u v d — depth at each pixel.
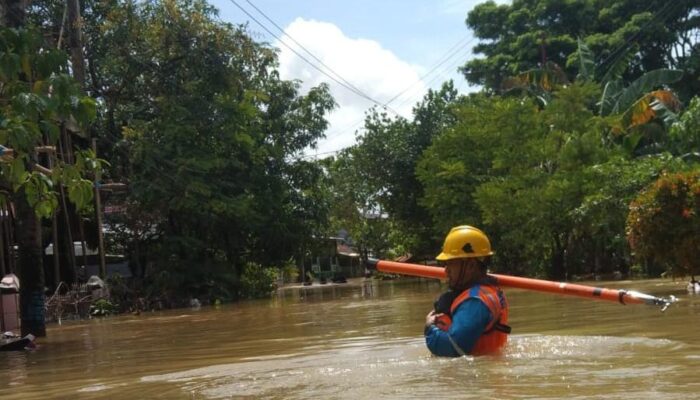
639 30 32.94
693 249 11.02
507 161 25.70
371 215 55.94
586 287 5.03
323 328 9.15
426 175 28.97
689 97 33.53
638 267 20.33
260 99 27.92
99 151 26.73
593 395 3.22
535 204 23.70
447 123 37.00
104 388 4.85
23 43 6.26
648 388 3.32
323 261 62.28
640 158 22.28
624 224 20.64
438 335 4.83
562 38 35.50
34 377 6.13
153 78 26.48
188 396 4.06
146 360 6.86
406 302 14.16
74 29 19.11
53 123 6.49
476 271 5.01
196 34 25.91
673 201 11.16
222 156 26.95
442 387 3.66
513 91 32.09
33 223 11.67
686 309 7.50
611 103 26.39
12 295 13.42
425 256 38.62
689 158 21.61
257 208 27.86
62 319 18.73
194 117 25.66
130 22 25.64
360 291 23.86
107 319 17.66
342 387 3.89
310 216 30.83
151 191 24.56
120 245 28.69
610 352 4.62
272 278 32.38
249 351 6.94
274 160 29.69
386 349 5.92
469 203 28.11
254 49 26.83
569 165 23.78
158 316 17.36
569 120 25.31
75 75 19.05
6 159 6.82
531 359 4.46
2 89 6.53
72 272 22.17
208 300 25.33
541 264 25.77
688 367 3.87
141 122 25.36
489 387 3.58
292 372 4.71
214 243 28.33
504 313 4.91
